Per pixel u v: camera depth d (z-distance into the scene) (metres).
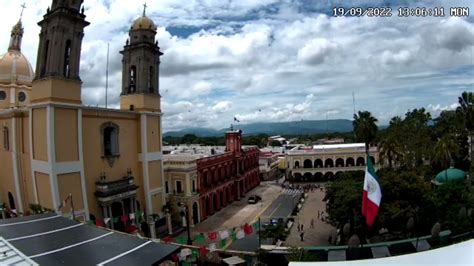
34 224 19.91
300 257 24.94
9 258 14.48
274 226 40.97
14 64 53.78
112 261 14.59
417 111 77.69
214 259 29.67
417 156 70.19
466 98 62.81
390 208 31.17
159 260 14.93
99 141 39.03
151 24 47.34
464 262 9.66
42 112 34.28
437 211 32.66
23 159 39.31
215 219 52.94
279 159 110.00
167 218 45.19
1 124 43.03
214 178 58.53
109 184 37.56
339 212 34.69
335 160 90.44
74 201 34.78
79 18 36.22
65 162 34.22
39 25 36.59
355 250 25.94
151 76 47.25
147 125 45.03
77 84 36.06
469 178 46.88
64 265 13.91
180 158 53.12
